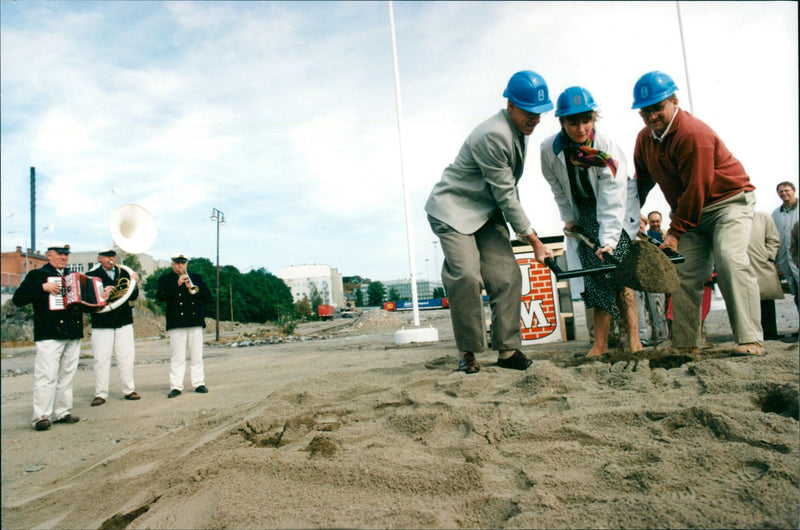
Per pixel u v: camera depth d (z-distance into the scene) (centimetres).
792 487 172
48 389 520
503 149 375
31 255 3697
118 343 635
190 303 635
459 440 248
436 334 1015
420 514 181
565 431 244
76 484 302
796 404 257
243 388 620
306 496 204
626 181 409
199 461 251
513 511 180
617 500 176
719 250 403
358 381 416
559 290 730
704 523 157
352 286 11400
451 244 394
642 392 294
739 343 399
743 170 417
